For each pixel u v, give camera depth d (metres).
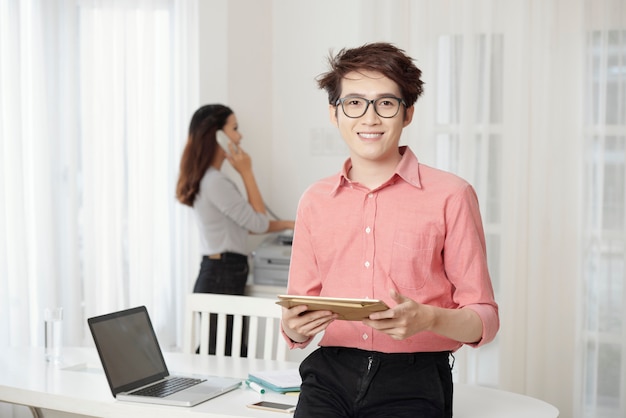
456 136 4.01
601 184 3.79
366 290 1.93
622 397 3.77
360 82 1.87
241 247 4.23
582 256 3.83
